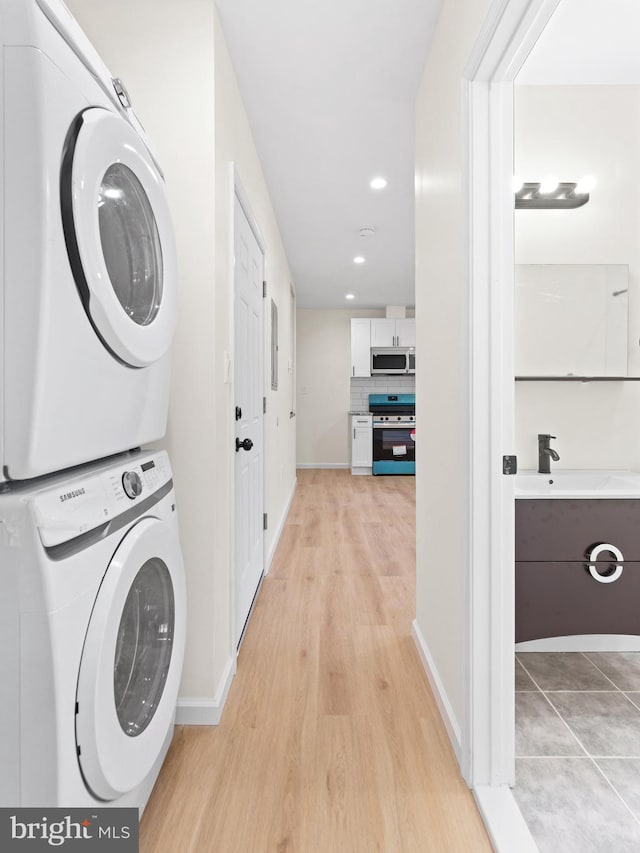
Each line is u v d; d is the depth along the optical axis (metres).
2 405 0.76
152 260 1.18
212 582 1.60
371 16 1.72
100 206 0.94
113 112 1.02
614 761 1.43
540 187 2.07
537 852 1.11
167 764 1.41
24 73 0.74
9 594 0.75
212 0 1.60
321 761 1.42
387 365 7.12
